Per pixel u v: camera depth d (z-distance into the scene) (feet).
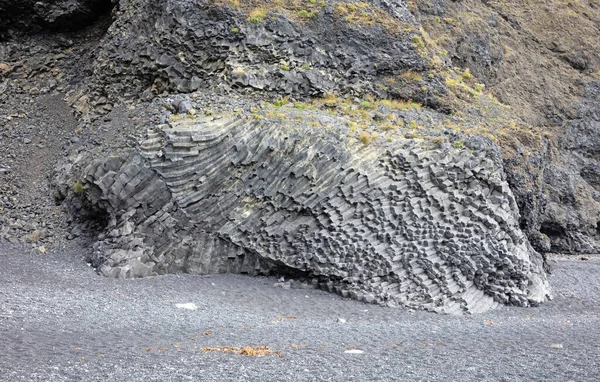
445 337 43.65
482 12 120.37
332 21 75.51
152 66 74.59
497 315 57.57
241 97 68.69
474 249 60.44
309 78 70.69
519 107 115.75
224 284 57.47
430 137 65.16
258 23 73.20
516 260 62.59
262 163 60.54
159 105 67.51
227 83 69.97
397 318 52.75
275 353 35.91
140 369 31.32
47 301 46.85
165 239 59.82
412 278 58.23
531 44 127.65
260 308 51.93
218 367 32.22
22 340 35.70
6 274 54.80
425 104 73.82
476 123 74.54
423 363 34.78
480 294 61.31
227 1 74.23
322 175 59.72
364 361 34.94
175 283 56.39
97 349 35.01
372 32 75.97
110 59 78.23
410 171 60.64
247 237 60.08
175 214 60.08
